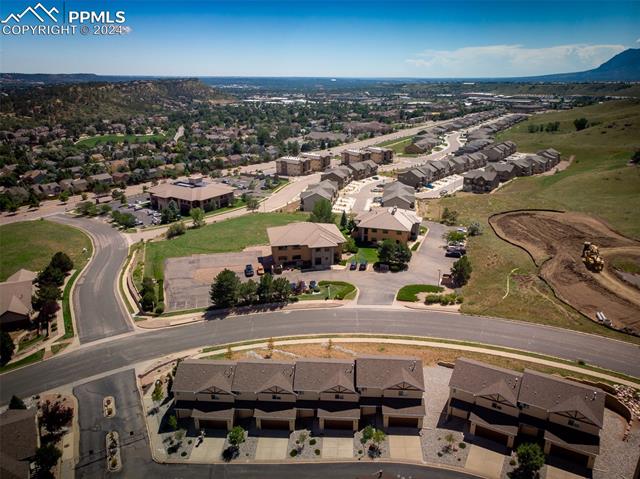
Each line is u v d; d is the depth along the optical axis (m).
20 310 84.56
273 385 59.62
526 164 194.00
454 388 59.34
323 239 105.69
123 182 191.62
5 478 50.19
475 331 79.19
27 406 64.06
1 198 158.50
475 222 124.88
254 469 53.81
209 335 79.75
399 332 79.38
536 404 55.53
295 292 93.44
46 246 123.81
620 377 66.81
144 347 77.06
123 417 61.94
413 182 179.62
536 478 51.81
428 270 103.19
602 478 51.69
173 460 55.22
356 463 54.53
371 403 59.81
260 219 143.88
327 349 74.69
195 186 163.12
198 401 60.47
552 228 122.81
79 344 78.44
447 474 52.88
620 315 82.44
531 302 87.19
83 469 54.22
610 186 150.25
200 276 102.94
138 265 108.75
